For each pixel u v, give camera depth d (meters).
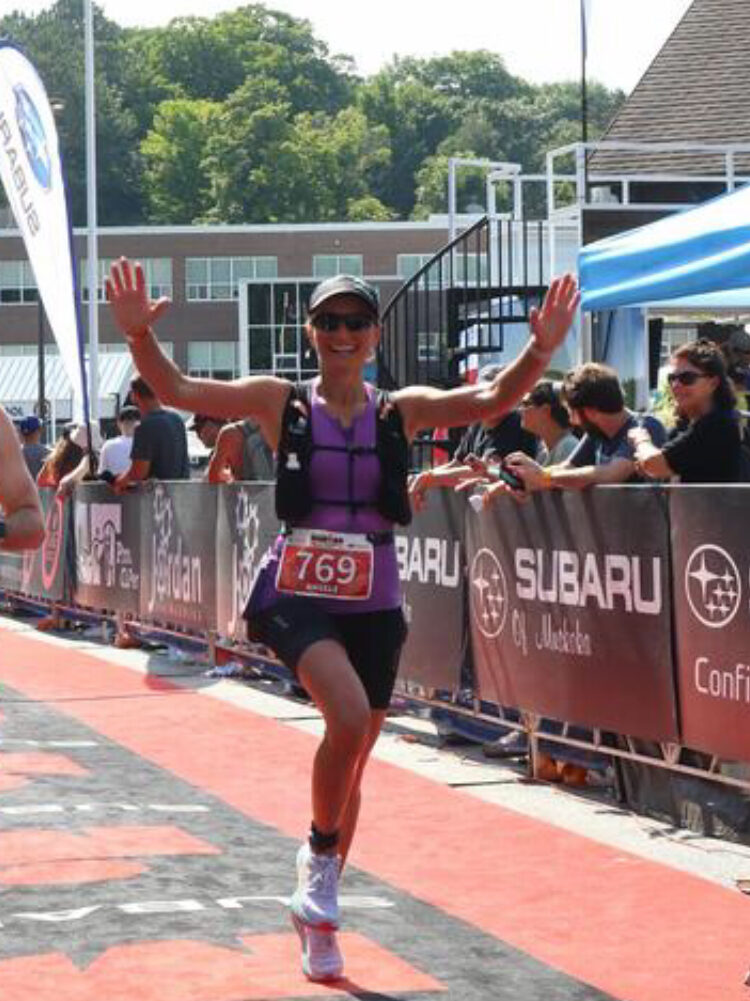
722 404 8.55
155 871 7.46
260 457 13.76
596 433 9.10
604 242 12.01
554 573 9.10
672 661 8.16
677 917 6.86
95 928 6.57
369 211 173.88
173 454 15.69
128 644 16.28
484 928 6.69
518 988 5.93
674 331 23.95
